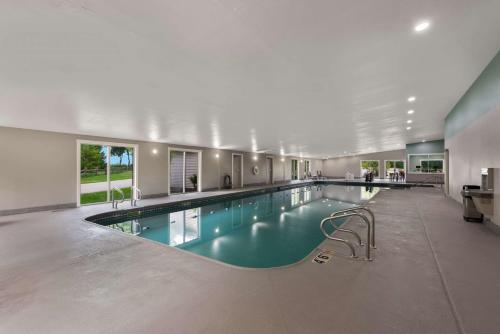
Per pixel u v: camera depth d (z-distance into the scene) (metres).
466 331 1.54
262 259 4.29
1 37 2.26
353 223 4.55
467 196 4.50
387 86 4.32
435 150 13.91
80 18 2.06
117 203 7.70
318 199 11.69
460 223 4.46
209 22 2.23
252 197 11.95
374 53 3.03
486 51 3.38
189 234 5.86
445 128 8.65
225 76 3.49
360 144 14.00
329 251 3.05
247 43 2.64
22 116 5.02
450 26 2.54
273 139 10.06
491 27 2.62
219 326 1.64
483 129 4.38
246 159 14.57
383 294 2.03
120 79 3.40
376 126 8.41
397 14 2.26
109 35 2.34
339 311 1.79
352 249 2.85
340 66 3.35
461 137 6.17
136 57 2.82
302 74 3.54
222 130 7.53
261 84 3.86
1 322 1.75
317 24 2.36
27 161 6.18
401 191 10.07
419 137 12.70
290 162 19.52
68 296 2.10
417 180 14.68
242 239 5.46
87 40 2.41
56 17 2.02
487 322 1.63
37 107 4.43
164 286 2.24
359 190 15.02
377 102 5.28
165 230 6.16
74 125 6.02
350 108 5.57
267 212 8.59
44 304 1.98
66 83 3.44
